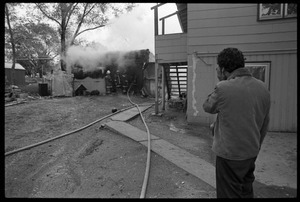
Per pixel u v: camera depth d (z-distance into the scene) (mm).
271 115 6938
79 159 4375
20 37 16578
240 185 2041
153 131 6559
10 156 4375
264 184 3512
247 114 1977
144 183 3342
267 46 6840
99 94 15500
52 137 5633
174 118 8594
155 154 4617
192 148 5156
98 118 7965
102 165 4094
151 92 15898
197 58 7512
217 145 2109
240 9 6996
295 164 4352
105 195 3109
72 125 6914
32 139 5422
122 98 14148
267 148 5309
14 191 3172
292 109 6770
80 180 3541
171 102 10812
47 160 4289
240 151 1986
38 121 7176
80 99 12789
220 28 7223
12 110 8523
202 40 7426
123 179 3557
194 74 7582
